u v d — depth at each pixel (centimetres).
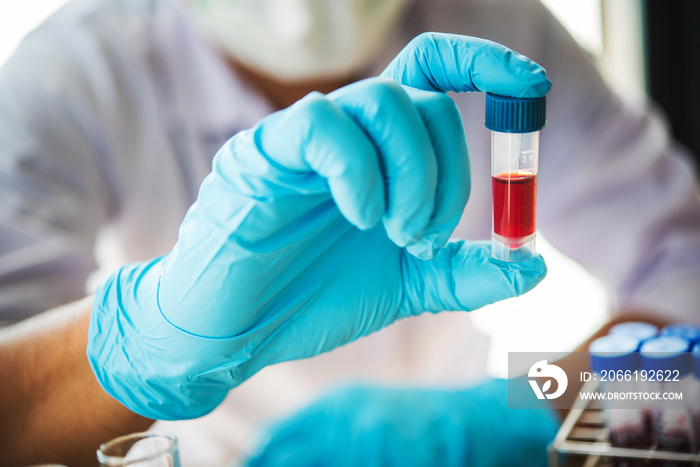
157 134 153
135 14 156
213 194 63
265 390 157
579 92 167
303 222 64
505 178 67
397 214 58
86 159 147
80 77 146
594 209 168
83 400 91
